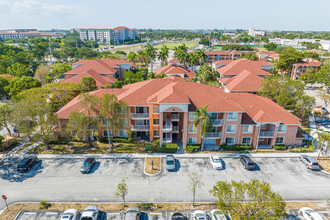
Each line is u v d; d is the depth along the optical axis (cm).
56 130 4428
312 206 2866
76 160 3841
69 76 7431
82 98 4025
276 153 4109
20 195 3022
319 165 3741
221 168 3634
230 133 4222
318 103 6962
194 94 4338
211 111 4003
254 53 13225
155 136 4403
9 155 3962
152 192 3094
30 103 3978
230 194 2269
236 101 4697
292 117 4294
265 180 3362
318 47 18150
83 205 2856
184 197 3011
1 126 4422
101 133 4494
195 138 4259
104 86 6284
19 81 6494
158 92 4466
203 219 2534
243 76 6825
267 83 5538
